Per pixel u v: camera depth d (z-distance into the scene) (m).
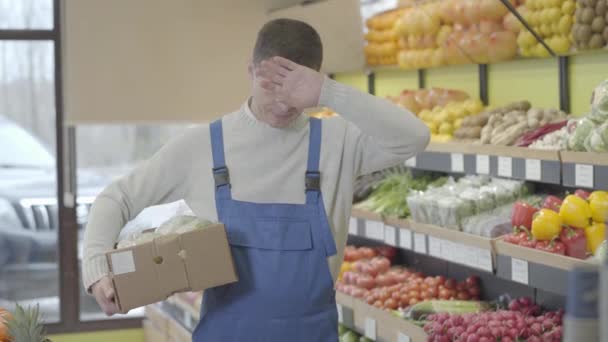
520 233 3.37
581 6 3.54
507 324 3.32
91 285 2.49
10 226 6.23
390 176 4.69
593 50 3.61
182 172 2.68
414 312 3.86
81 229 6.29
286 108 2.52
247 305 2.61
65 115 5.62
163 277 2.48
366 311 4.13
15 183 6.22
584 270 1.33
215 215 2.65
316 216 2.63
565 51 3.74
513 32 4.05
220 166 2.65
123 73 5.65
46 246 6.27
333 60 5.45
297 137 2.66
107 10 5.59
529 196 3.85
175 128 6.54
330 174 2.65
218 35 5.78
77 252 6.24
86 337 6.25
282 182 2.64
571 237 3.17
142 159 6.50
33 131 6.21
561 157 3.28
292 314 2.60
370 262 4.62
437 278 4.23
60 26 6.10
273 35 2.53
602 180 3.09
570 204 3.18
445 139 4.31
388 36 4.98
